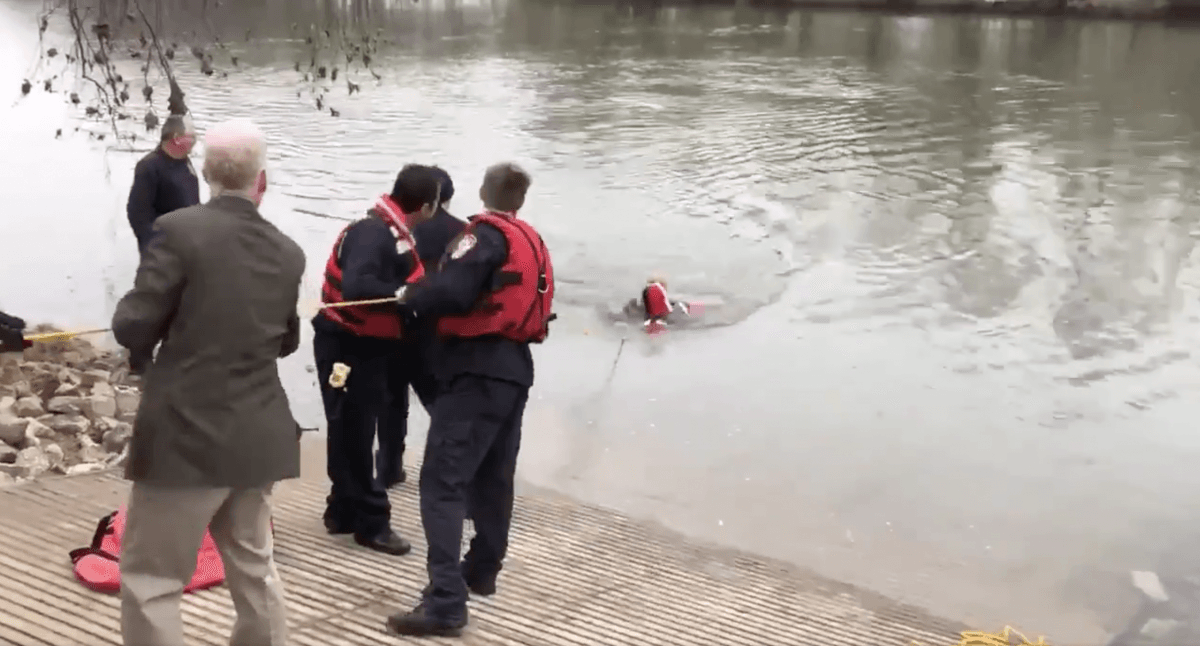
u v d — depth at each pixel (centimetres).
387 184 1570
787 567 571
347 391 479
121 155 1695
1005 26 4528
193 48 1164
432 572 416
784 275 1203
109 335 916
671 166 1755
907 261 1271
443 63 3077
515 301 414
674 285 1155
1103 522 668
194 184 709
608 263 1221
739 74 2983
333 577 459
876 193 1608
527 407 823
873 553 615
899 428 809
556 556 535
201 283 305
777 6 5391
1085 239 1377
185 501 310
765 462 736
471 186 1568
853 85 2803
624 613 466
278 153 1767
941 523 659
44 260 1155
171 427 306
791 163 1809
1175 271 1247
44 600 391
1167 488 720
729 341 994
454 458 419
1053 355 975
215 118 2066
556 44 3666
